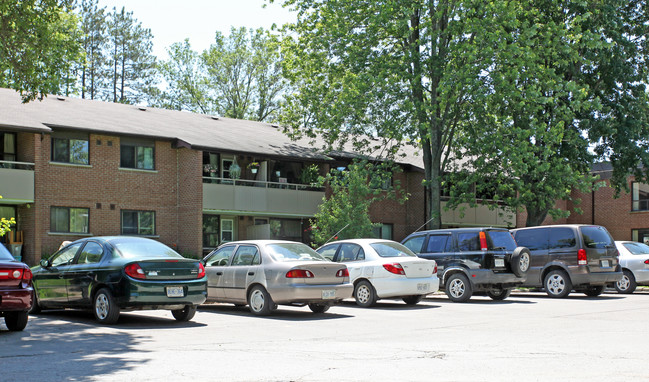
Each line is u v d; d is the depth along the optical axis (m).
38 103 30.64
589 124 31.56
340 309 16.81
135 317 14.59
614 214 43.91
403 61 29.14
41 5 18.14
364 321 13.72
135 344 10.25
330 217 28.69
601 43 29.05
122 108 34.81
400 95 29.03
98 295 13.03
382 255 17.72
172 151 31.64
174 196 31.56
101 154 29.66
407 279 17.22
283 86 57.69
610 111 32.44
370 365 8.16
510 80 28.28
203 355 9.05
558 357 8.69
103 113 32.19
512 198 30.03
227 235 33.81
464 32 27.98
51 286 14.10
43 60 18.95
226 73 58.03
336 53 30.11
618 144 31.81
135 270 12.61
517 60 27.58
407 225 39.00
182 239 31.25
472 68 27.39
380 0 28.59
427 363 8.28
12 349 9.70
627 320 13.49
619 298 20.28
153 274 12.75
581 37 29.41
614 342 10.15
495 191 35.62
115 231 29.80
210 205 31.06
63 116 29.17
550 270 20.70
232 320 13.99
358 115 29.78
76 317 14.41
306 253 15.75
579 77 31.70
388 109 29.70
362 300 17.47
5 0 16.81
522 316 14.48
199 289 13.32
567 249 20.44
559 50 29.02
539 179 30.03
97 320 13.06
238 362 8.45
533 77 28.91
